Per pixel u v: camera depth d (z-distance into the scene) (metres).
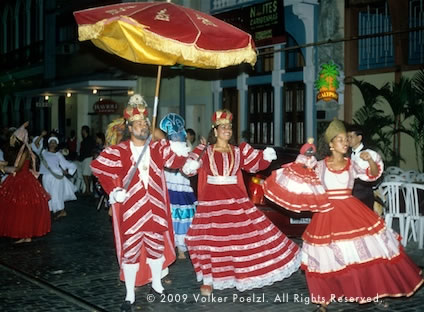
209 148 6.55
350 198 5.72
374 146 11.98
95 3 21.91
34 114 27.67
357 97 13.27
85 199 15.45
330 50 13.77
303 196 5.70
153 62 6.54
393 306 6.05
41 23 26.50
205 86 17.81
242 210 6.36
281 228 8.63
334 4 13.62
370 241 5.54
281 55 15.19
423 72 11.40
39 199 9.78
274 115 15.43
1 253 8.92
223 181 6.42
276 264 6.27
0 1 30.97
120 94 21.52
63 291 6.77
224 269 6.24
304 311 5.97
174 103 18.81
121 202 6.10
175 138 6.45
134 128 6.15
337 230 5.58
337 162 5.79
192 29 6.33
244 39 6.61
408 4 12.27
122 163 6.13
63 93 22.55
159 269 6.40
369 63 13.19
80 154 16.69
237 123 16.89
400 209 8.97
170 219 6.58
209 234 6.32
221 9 16.81
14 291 6.86
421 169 11.86
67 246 9.38
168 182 8.09
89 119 23.41
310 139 5.80
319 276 5.58
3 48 30.89
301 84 14.74
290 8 14.71
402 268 5.64
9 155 9.70
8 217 9.62
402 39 12.23
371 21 13.12
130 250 6.07
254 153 6.56
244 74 16.36
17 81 29.22
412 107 11.41
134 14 6.36
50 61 25.11
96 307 6.16
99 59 21.73
